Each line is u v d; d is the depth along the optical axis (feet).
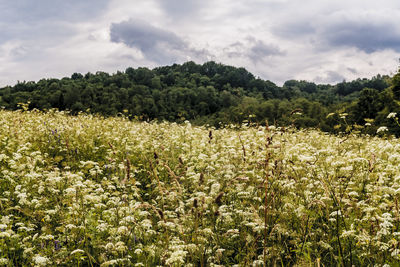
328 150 24.90
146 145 35.19
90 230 16.11
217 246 14.19
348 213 15.93
